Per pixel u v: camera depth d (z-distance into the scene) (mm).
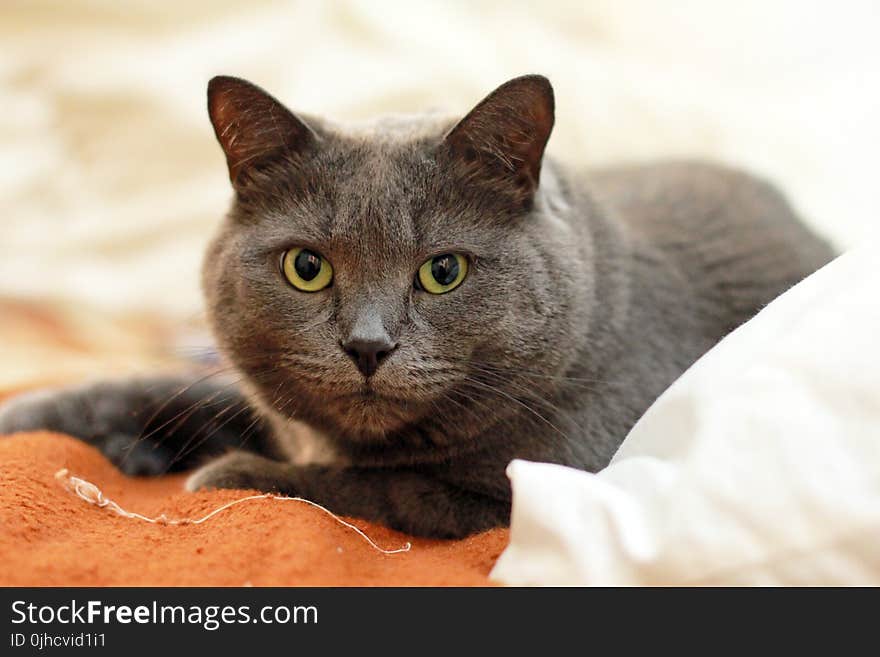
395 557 500
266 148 557
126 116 994
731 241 643
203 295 583
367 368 528
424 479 558
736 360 477
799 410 454
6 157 967
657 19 1018
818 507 441
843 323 465
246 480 547
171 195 974
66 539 496
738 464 451
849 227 787
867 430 447
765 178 710
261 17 1024
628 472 477
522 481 473
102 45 1021
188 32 1026
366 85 932
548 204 572
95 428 624
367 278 536
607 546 458
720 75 1000
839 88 945
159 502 553
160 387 633
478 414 549
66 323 887
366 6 1000
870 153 870
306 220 543
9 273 917
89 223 961
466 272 545
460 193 546
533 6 1021
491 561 491
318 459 581
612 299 581
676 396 486
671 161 723
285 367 547
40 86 1008
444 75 933
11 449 572
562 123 894
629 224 635
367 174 544
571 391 566
